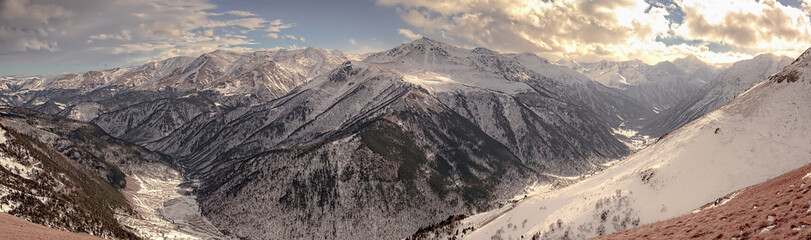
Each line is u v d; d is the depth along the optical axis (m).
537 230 110.81
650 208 96.81
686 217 74.94
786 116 114.25
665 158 115.12
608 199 106.38
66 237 82.56
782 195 59.22
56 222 140.88
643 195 102.31
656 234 67.94
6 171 159.12
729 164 101.81
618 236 77.62
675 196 97.44
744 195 75.69
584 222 103.12
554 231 106.00
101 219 171.62
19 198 138.62
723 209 67.69
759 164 98.31
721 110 133.25
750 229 51.50
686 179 101.88
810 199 51.50
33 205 140.38
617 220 98.00
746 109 125.44
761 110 121.06
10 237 69.88
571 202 120.62
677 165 107.88
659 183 103.94
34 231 79.12
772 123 113.81
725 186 94.31
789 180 69.38
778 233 47.16
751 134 110.62
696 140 116.38
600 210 103.69
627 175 118.50
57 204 153.88
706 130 119.88
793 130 108.19
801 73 127.12
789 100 120.06
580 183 142.12
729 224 56.75
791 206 52.50
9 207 130.75
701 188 97.12
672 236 62.47
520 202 146.50
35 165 188.00
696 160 107.31
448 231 159.62
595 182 131.75
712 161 104.81
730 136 112.44
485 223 148.38
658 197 99.56
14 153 183.88
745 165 99.69
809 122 108.62
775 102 121.94
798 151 98.00
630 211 98.38
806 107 114.06
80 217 157.38
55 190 179.12
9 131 196.12
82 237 89.12
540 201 132.75
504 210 152.38
